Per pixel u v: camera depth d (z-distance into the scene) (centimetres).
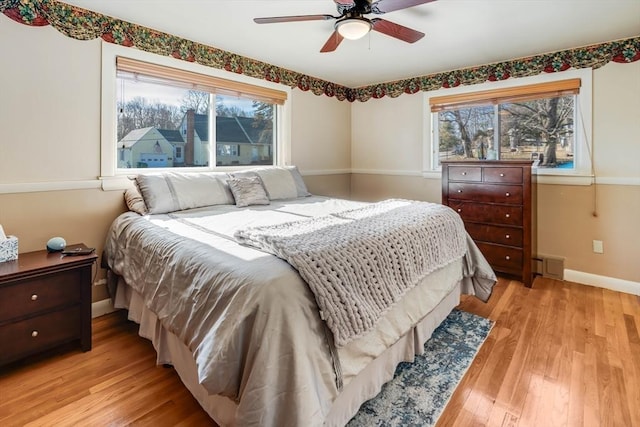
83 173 249
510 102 361
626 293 302
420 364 195
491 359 200
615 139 305
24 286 186
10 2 212
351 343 137
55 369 190
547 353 206
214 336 121
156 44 280
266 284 120
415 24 263
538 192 346
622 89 299
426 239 201
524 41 300
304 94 417
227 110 350
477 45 311
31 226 228
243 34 286
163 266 174
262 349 112
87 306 209
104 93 254
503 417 154
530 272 315
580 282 328
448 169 358
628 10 241
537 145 351
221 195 291
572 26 268
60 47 233
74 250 219
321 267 133
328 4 234
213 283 135
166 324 160
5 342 181
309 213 255
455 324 244
